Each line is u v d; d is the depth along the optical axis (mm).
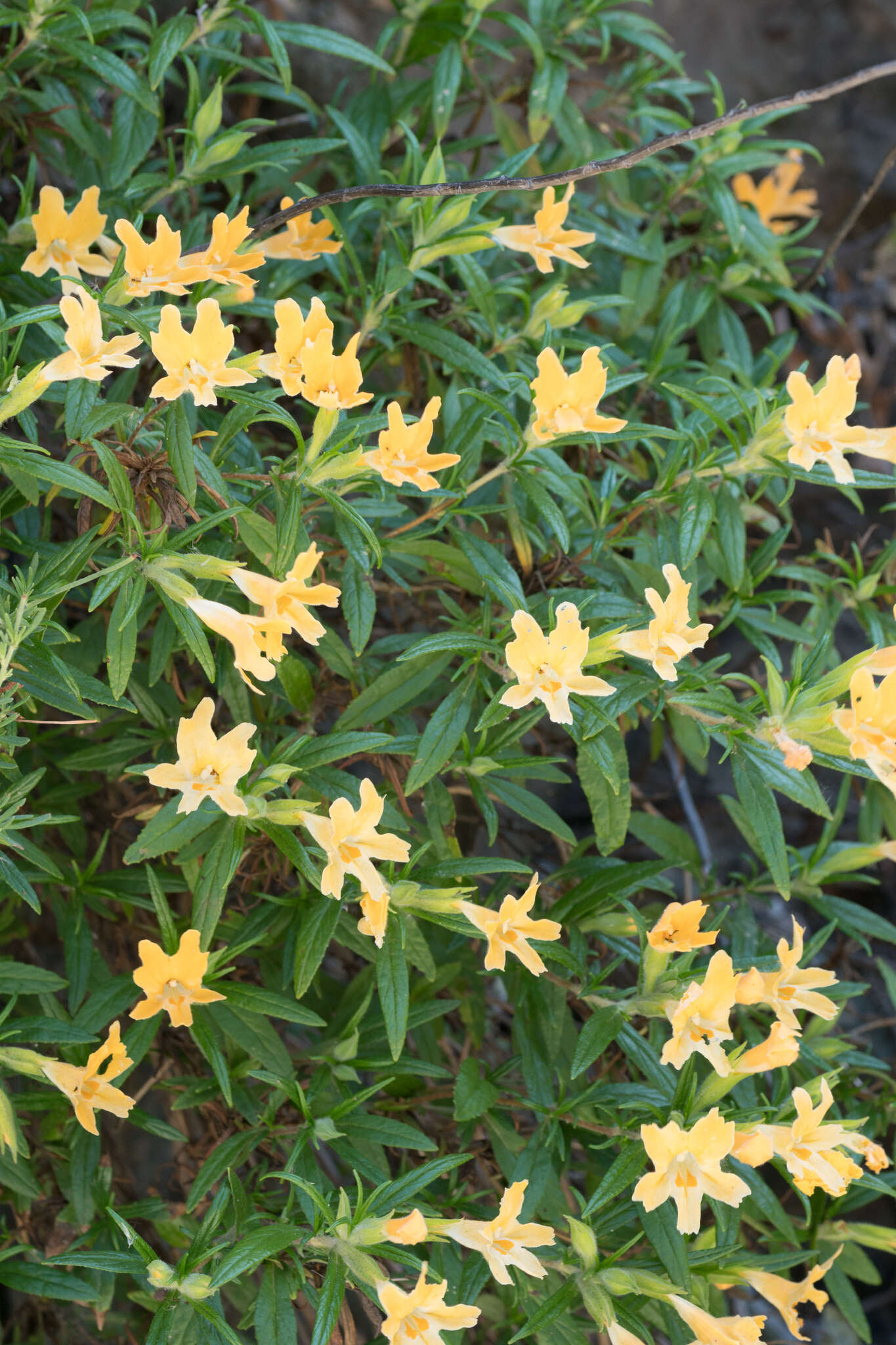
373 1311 545
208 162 661
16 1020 549
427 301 644
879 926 670
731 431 588
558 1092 644
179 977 523
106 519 530
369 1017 632
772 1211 611
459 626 602
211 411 658
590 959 679
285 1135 599
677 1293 533
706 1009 530
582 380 539
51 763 688
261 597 497
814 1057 654
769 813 559
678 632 528
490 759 595
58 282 626
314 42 680
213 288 609
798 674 548
